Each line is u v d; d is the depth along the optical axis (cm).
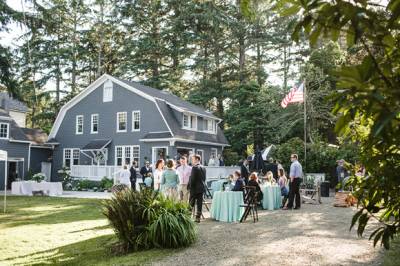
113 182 2930
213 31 4353
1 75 2270
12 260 783
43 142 3634
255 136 3697
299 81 3027
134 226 827
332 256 700
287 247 776
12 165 3297
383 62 194
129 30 4669
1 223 1256
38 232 1081
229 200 1188
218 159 3175
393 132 181
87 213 1488
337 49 3048
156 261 709
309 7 189
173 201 886
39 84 4422
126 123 3281
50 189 2512
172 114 3203
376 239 236
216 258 709
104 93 3428
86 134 3494
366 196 267
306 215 1272
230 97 4181
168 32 4353
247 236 909
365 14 181
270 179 1650
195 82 4828
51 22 2548
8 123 3219
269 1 227
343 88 179
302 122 3167
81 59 4766
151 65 4534
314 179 2241
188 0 4328
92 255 807
